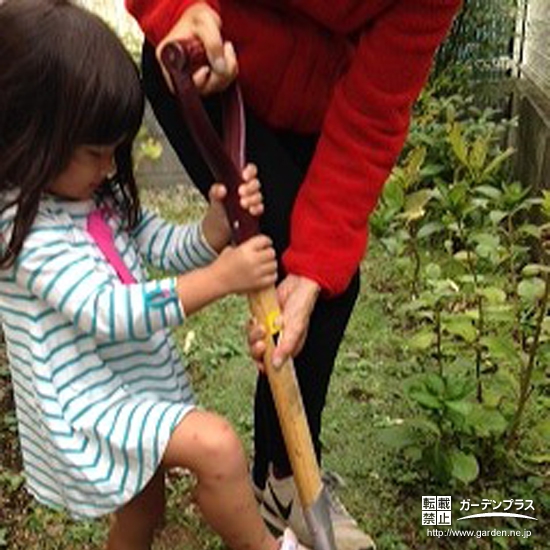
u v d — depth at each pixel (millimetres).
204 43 1349
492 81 4324
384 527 2070
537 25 4086
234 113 1443
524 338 2430
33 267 1381
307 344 1705
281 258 1615
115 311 1374
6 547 2029
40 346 1431
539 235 2506
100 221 1515
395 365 2674
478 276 2605
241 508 1518
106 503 1479
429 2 1381
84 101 1342
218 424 1474
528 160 3742
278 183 1628
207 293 1408
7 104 1357
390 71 1439
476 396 2283
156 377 1551
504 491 2172
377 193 1536
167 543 2033
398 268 2971
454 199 2496
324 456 2297
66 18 1367
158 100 1646
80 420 1447
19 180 1370
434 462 2123
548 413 2367
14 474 2248
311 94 1619
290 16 1544
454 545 2020
